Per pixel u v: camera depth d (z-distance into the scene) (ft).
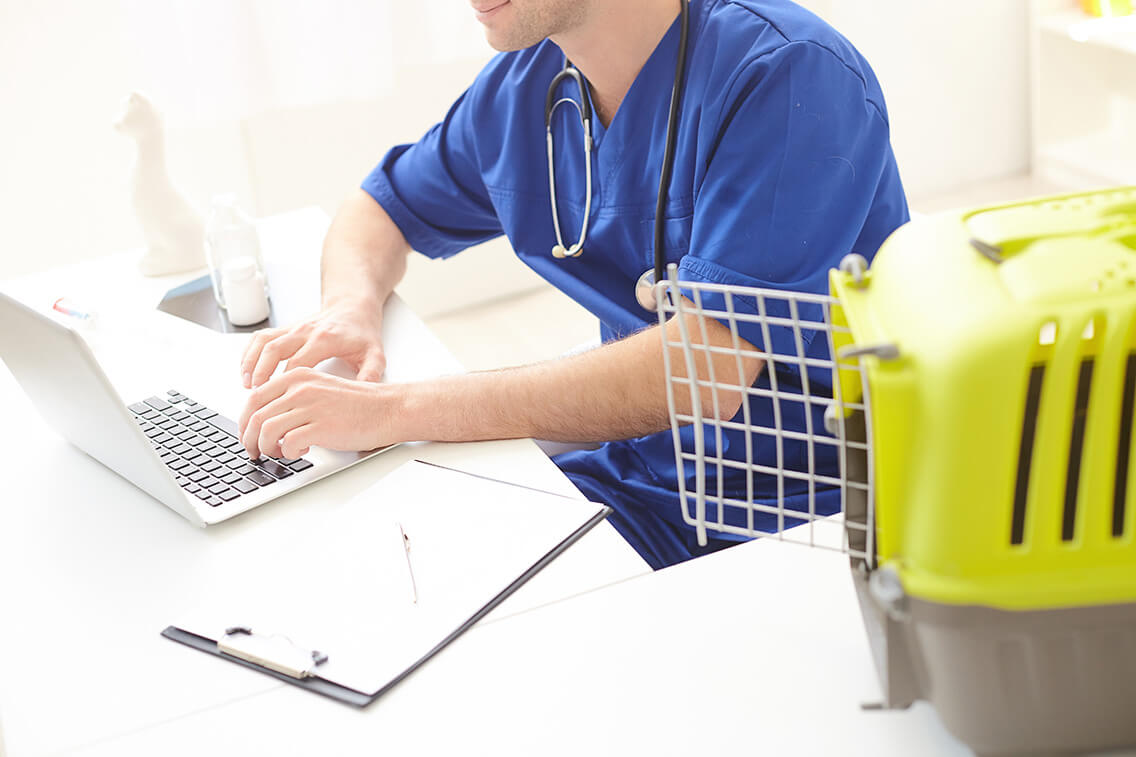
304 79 8.37
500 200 4.86
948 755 2.30
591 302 4.61
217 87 8.19
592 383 3.77
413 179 5.27
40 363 3.41
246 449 3.76
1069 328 1.97
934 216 2.40
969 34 10.69
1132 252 2.08
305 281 5.03
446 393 3.77
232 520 3.41
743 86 3.93
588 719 2.50
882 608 2.23
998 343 1.97
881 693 2.46
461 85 9.10
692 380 2.45
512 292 10.00
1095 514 2.04
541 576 3.01
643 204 4.36
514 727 2.50
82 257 8.77
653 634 2.73
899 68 10.60
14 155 8.30
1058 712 2.15
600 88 4.39
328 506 3.44
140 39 8.02
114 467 3.65
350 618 2.90
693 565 2.97
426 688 2.65
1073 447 2.20
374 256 5.07
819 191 3.82
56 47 8.13
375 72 8.51
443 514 3.32
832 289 2.42
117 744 2.58
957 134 11.05
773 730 2.41
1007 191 11.01
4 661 2.88
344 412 3.67
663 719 2.47
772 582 2.86
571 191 4.61
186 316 4.79
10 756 2.57
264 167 8.82
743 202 3.83
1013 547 2.06
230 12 8.04
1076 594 2.03
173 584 3.12
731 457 4.18
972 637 2.08
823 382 4.11
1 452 3.92
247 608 2.99
